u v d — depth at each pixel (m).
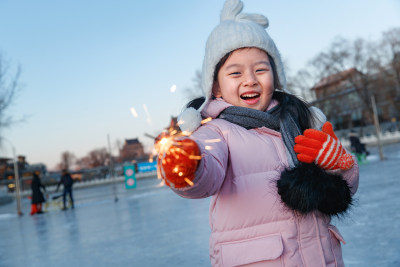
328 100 50.44
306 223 1.41
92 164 102.19
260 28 1.60
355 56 46.28
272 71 1.65
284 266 1.38
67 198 14.78
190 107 1.57
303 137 1.32
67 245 5.98
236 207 1.43
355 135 15.90
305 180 1.27
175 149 0.94
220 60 1.60
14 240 7.36
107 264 4.35
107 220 8.62
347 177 1.37
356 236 4.14
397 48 44.81
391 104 50.81
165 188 18.19
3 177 68.88
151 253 4.61
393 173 10.35
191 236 5.36
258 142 1.50
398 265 3.08
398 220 4.64
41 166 73.00
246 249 1.40
